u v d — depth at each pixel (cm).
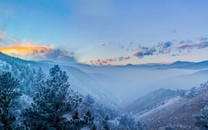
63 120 1286
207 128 3759
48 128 1157
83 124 1361
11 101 1312
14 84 1334
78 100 1387
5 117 1141
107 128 4309
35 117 1209
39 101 1230
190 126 5709
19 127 1150
